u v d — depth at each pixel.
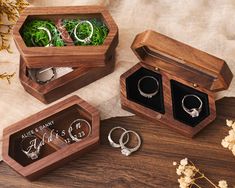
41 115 0.43
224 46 0.49
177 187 0.43
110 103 0.46
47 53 0.43
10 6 0.51
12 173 0.43
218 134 0.45
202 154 0.44
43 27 0.45
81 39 0.45
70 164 0.44
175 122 0.44
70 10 0.45
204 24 0.51
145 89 0.46
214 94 0.46
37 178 0.43
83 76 0.46
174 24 0.50
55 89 0.45
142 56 0.46
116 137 0.45
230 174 0.43
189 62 0.42
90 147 0.43
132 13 0.51
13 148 0.43
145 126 0.45
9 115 0.46
